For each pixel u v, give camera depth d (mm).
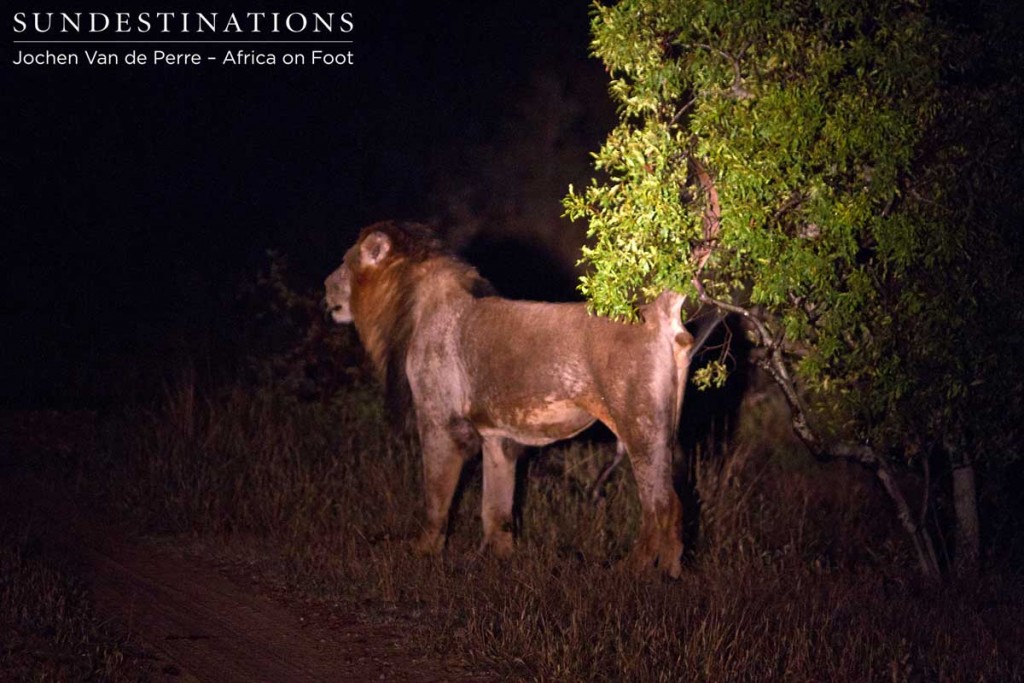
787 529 9344
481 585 7512
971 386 7414
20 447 11773
